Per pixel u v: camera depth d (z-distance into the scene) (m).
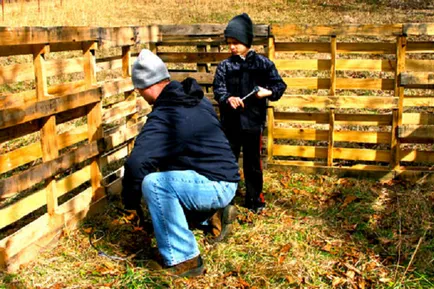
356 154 5.03
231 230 3.71
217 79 3.97
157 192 3.11
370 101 4.87
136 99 4.84
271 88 3.85
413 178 4.84
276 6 16.08
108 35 4.16
